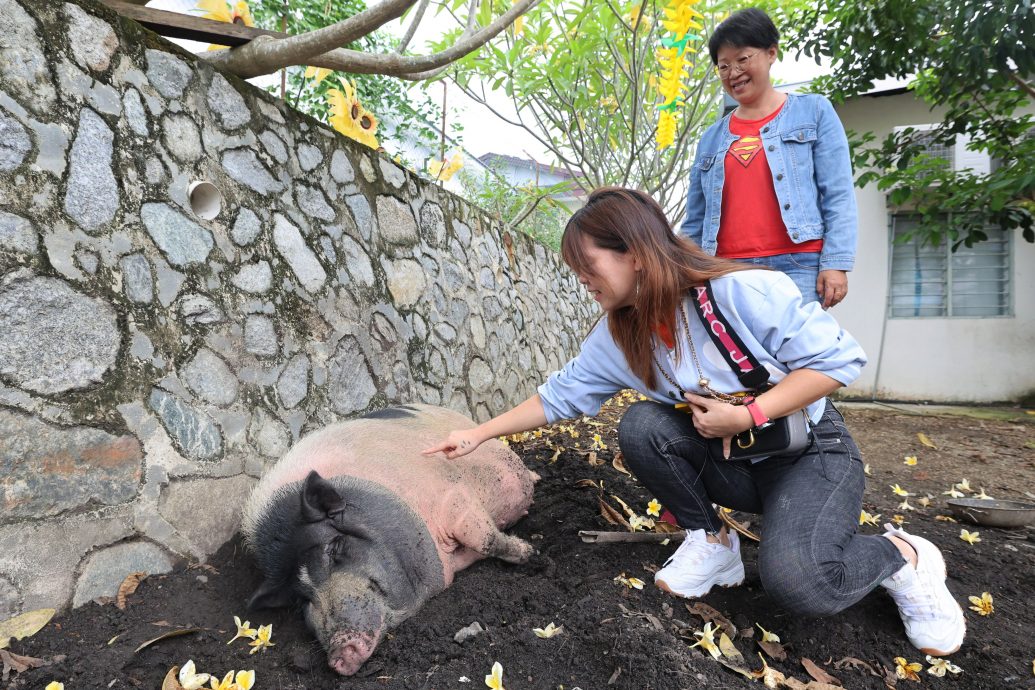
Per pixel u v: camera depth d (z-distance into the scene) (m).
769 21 2.69
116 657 1.82
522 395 5.72
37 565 1.91
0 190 1.89
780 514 1.96
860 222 7.86
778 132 2.77
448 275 4.59
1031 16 4.61
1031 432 5.81
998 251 7.61
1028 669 1.88
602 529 2.86
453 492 2.48
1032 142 5.75
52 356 1.99
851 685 1.81
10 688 1.65
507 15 3.16
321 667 1.86
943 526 3.07
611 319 2.04
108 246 2.19
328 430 2.65
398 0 2.52
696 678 1.65
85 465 2.05
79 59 2.15
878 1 5.68
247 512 2.28
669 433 2.18
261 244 2.88
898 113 7.54
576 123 6.76
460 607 2.19
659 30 6.58
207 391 2.52
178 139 2.52
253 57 2.85
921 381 7.74
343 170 3.53
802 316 1.85
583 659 1.81
